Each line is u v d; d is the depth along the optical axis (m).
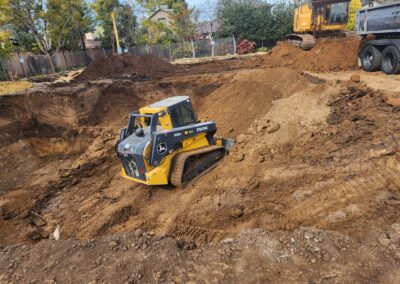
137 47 43.06
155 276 5.13
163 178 8.23
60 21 35.12
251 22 42.66
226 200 7.64
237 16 42.97
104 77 22.42
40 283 5.42
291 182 7.64
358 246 5.09
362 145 7.94
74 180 10.20
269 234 5.80
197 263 5.34
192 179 8.91
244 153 9.52
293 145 9.29
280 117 10.99
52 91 15.13
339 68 16.19
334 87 11.37
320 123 9.75
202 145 9.39
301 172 7.86
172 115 8.64
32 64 29.89
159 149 8.09
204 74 20.55
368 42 14.49
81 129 13.61
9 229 8.12
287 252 5.19
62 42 37.84
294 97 12.03
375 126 8.46
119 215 8.02
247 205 7.29
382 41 13.42
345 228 5.71
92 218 8.09
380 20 13.51
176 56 43.25
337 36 20.64
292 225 6.27
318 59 17.28
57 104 14.49
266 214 6.86
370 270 4.57
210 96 15.85
